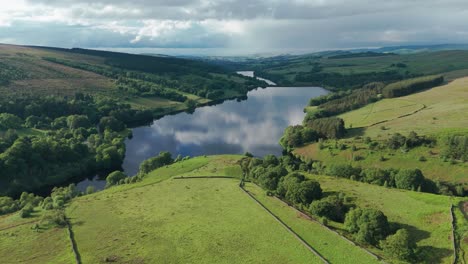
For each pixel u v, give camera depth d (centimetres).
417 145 12581
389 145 12938
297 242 6294
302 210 7675
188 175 10738
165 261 5912
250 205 8019
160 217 7656
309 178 9519
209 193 8975
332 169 10238
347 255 5791
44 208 8575
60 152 13412
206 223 7238
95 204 8694
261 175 9256
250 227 6962
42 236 7050
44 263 6034
